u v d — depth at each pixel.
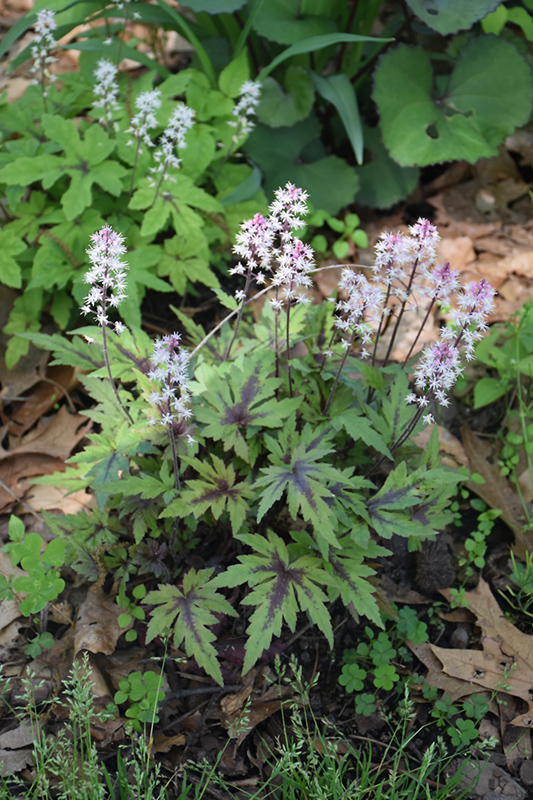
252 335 1.00
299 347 1.06
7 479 1.00
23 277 1.06
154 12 1.16
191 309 1.13
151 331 1.12
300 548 0.85
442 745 0.80
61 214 1.04
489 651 0.88
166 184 1.04
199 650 0.80
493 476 1.02
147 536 0.92
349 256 1.22
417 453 0.94
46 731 0.83
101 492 0.85
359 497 0.83
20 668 0.86
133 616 0.88
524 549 0.96
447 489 0.90
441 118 1.17
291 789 0.77
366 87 1.29
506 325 1.07
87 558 0.88
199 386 0.87
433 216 1.27
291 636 0.90
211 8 1.09
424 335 1.13
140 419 0.89
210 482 0.83
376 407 0.94
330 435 0.86
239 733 0.83
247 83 1.06
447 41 1.29
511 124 1.17
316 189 1.22
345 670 0.87
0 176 0.99
